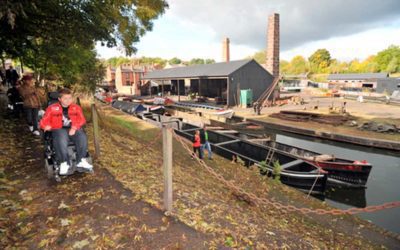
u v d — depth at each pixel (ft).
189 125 66.33
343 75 242.78
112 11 29.19
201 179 26.89
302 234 17.51
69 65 42.34
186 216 13.29
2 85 65.05
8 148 20.77
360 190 37.29
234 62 134.41
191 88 176.55
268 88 119.55
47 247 10.07
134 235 11.06
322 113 95.50
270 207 23.00
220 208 16.10
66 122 15.26
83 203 13.32
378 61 342.23
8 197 13.48
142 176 18.51
